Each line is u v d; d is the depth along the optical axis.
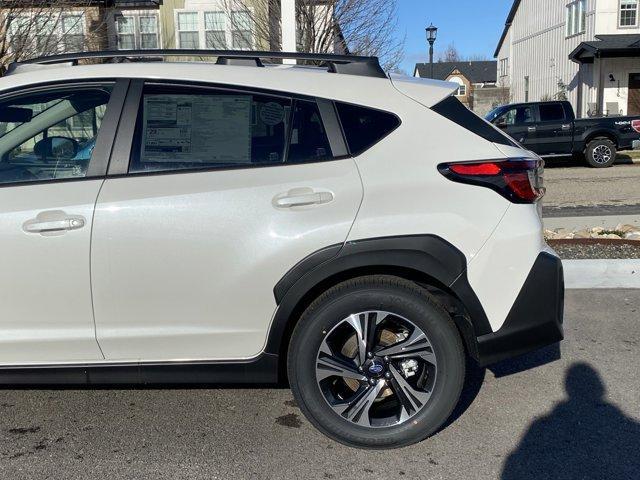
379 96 3.19
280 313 3.04
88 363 3.13
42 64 3.38
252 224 2.98
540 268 3.08
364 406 3.09
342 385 3.24
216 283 3.02
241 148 3.12
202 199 3.00
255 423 3.47
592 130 16.59
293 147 3.12
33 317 3.07
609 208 10.05
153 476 2.97
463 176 3.04
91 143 3.17
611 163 16.78
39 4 12.55
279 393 3.84
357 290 3.00
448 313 3.06
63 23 13.84
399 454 3.14
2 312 3.06
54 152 3.17
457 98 3.32
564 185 13.34
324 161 3.08
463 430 3.38
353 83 3.22
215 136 3.14
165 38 20.70
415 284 3.03
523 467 3.02
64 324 3.08
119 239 2.99
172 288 3.02
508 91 38.19
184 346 3.10
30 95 3.21
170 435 3.35
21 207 3.02
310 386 3.08
